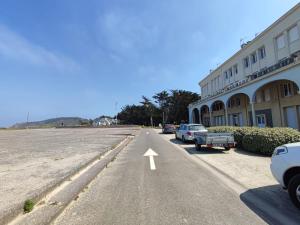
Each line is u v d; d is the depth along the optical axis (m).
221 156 12.41
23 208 5.04
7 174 8.28
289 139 11.59
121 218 4.72
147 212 5.00
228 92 33.06
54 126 83.88
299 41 24.25
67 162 10.58
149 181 7.57
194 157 12.41
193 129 20.55
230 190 6.43
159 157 12.64
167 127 38.81
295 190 5.02
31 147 17.66
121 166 10.33
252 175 8.02
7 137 30.94
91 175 8.34
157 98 97.75
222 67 45.38
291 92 25.06
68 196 5.96
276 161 5.43
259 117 31.53
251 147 13.34
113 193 6.37
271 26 28.23
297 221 4.49
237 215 4.78
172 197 5.93
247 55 35.03
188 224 4.41
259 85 24.70
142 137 29.69
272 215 4.77
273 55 28.25
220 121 47.09
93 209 5.24
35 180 7.33
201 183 7.20
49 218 4.62
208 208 5.16
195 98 76.31
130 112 108.94
